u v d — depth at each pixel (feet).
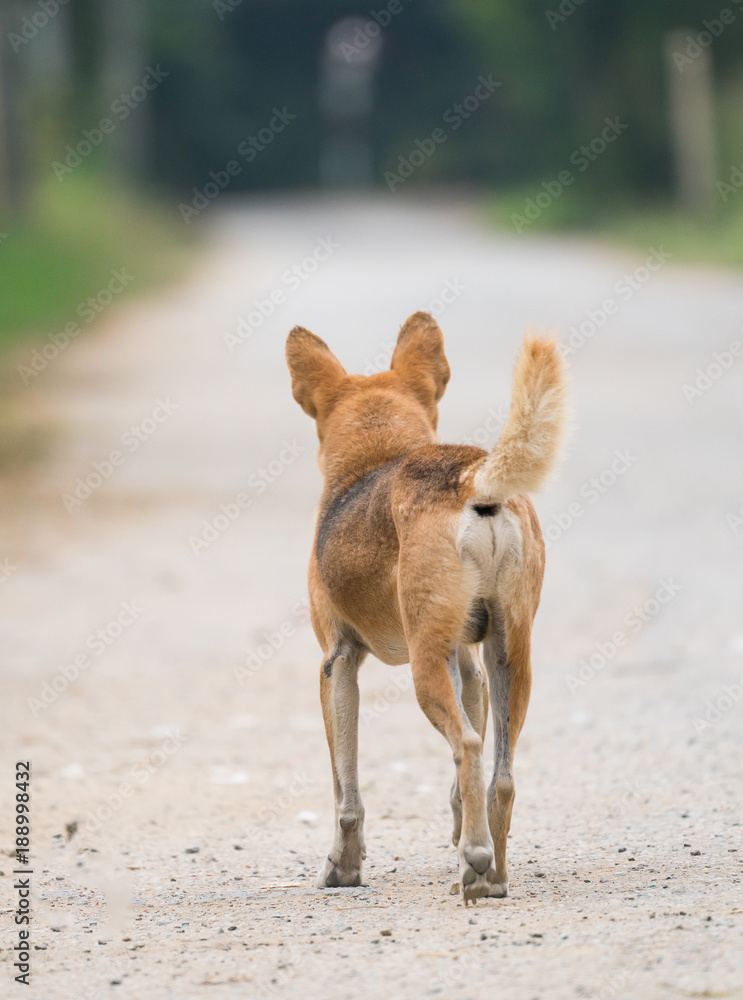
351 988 38.81
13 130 363.56
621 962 38.52
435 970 39.55
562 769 70.54
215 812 68.13
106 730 83.10
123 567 122.42
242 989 39.75
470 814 47.55
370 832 63.52
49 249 339.36
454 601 49.62
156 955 44.39
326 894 52.49
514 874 53.06
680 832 57.88
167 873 58.23
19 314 271.69
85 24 576.61
